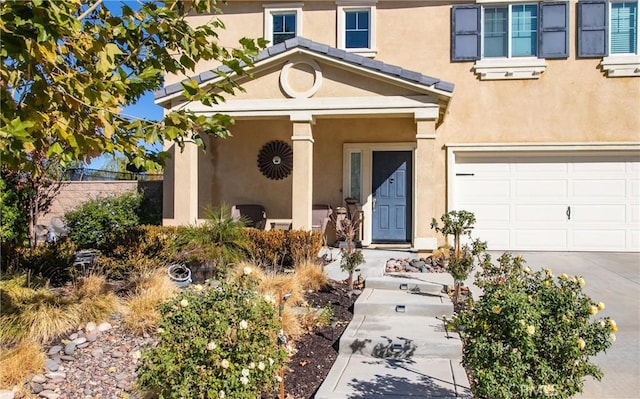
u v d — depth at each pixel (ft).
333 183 43.98
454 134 42.29
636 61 40.22
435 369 17.22
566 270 33.58
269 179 44.52
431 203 34.96
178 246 29.30
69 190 45.57
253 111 36.60
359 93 35.76
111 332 19.76
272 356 13.35
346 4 43.86
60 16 10.66
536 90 41.47
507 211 42.14
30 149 11.38
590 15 40.96
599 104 40.93
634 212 40.93
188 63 16.74
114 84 13.23
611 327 11.87
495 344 11.66
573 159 41.45
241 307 13.37
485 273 21.49
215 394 12.23
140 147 15.03
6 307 19.31
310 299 24.93
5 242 29.30
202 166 44.83
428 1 42.83
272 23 45.14
